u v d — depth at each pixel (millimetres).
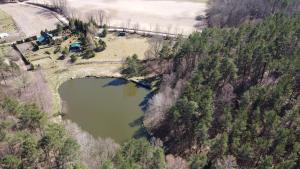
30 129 89750
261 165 79688
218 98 106750
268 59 115688
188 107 96000
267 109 99062
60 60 155375
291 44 122625
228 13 194250
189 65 131250
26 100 118375
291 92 103000
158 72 147125
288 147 87250
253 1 195125
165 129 109750
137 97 133250
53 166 78000
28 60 153625
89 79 144500
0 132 80625
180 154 99000
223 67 115188
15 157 73062
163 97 117750
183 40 152125
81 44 165125
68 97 132500
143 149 80688
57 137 78625
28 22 195625
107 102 130125
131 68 146625
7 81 127375
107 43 171625
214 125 99312
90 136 102438
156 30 189625
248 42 129250
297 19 141750
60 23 194750
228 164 81000
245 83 118688
